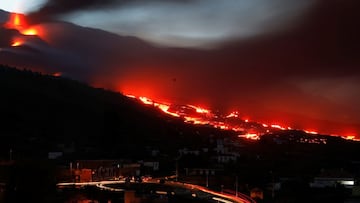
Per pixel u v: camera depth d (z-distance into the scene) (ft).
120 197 226.79
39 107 490.49
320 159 435.12
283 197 276.82
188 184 296.71
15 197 195.31
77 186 255.29
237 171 356.59
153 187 276.21
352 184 323.37
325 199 272.31
